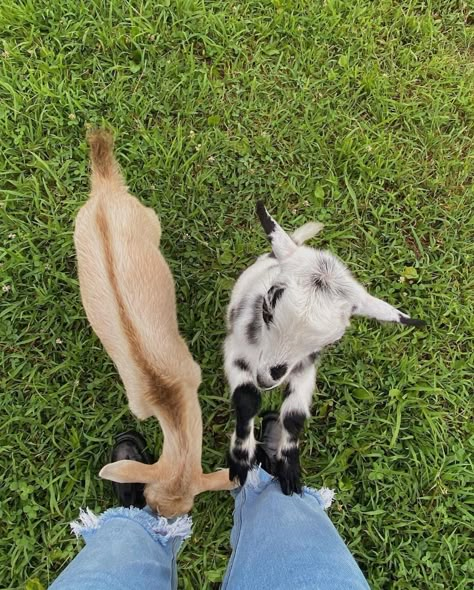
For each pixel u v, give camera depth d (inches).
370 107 51.0
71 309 43.9
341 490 42.4
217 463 42.6
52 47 48.9
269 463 41.8
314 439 43.5
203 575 40.2
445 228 49.6
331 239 47.8
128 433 41.9
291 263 31.7
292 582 26.1
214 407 43.6
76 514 40.3
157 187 47.1
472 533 43.3
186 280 45.4
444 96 52.4
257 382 32.3
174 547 35.3
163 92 48.8
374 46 52.3
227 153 48.8
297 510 33.2
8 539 39.2
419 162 51.0
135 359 33.5
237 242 46.5
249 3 51.3
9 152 46.3
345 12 52.9
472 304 47.7
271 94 50.6
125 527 33.1
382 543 41.7
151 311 35.1
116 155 47.4
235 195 48.0
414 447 44.1
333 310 30.3
